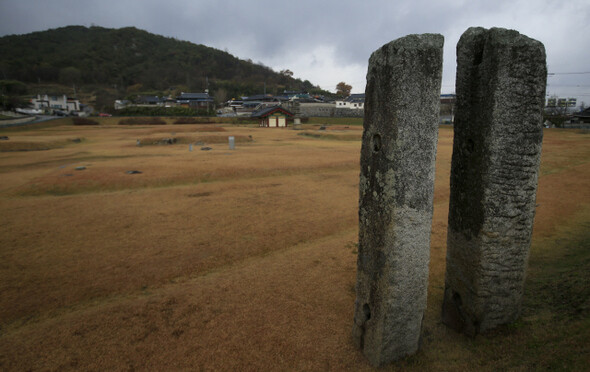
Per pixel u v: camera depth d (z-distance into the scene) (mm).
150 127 47438
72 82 91125
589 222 8648
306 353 4125
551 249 6977
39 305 5234
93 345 4293
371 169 3676
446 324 4648
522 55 3705
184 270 6414
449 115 63625
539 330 4191
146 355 4117
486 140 3859
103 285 5836
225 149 24109
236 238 7977
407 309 3814
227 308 5098
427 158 3490
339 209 10336
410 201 3494
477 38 3934
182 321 4781
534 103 3850
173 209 10164
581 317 4203
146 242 7676
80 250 7215
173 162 17578
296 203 10953
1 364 3959
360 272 4051
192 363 3986
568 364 3537
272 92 108062
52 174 14258
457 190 4367
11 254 6969
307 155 20922
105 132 39406
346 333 4488
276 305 5172
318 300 5305
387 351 3840
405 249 3596
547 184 13383
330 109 69625
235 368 3904
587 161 18547
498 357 3900
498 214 3986
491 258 4094
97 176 13844
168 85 102562
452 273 4520
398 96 3270
